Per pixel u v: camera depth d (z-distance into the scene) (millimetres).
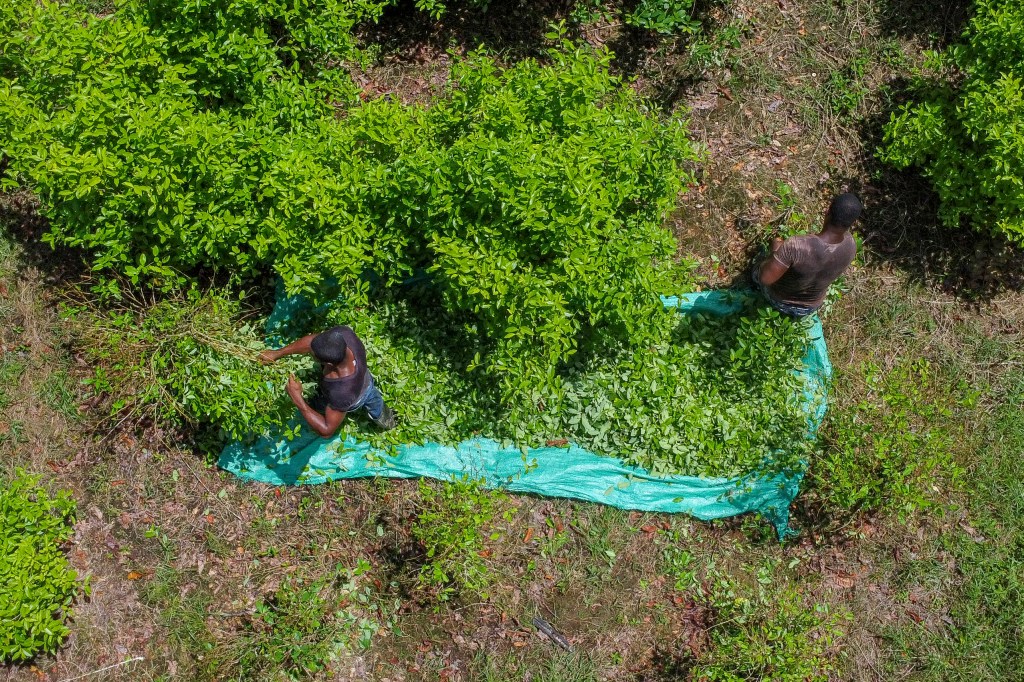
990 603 6789
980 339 7324
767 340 6441
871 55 7738
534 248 5871
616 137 5836
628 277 5855
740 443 6734
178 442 6762
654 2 7086
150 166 5477
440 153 5707
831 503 6797
